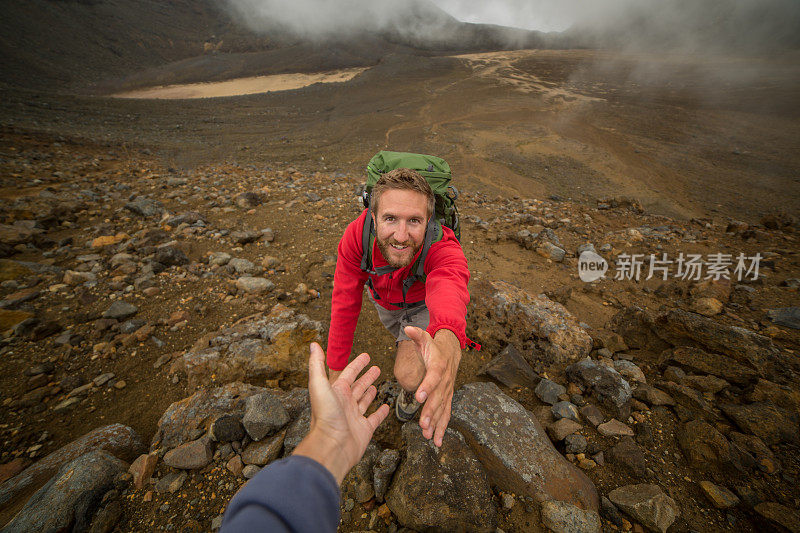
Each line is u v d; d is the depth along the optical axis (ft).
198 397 7.87
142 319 11.05
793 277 14.75
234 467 6.59
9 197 21.56
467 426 6.93
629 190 65.10
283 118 118.62
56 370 9.24
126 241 16.30
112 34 248.52
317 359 2.63
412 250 4.75
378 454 6.73
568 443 7.18
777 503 5.84
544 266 16.67
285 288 13.14
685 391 7.88
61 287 12.50
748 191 64.64
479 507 5.72
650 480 6.52
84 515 5.79
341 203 23.73
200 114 116.47
